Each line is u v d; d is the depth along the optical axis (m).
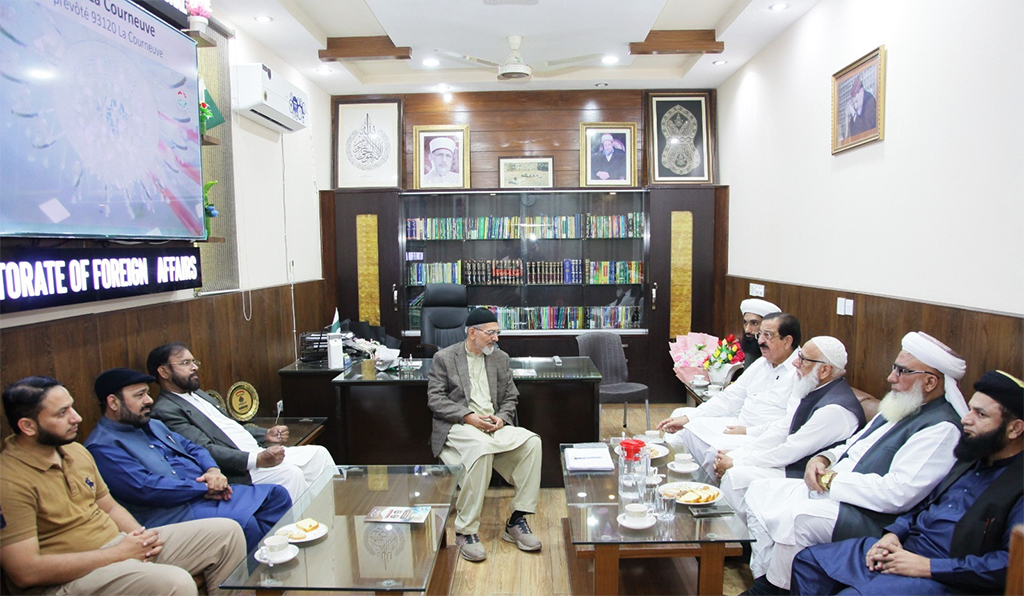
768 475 2.68
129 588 1.87
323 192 5.68
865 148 3.35
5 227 1.93
